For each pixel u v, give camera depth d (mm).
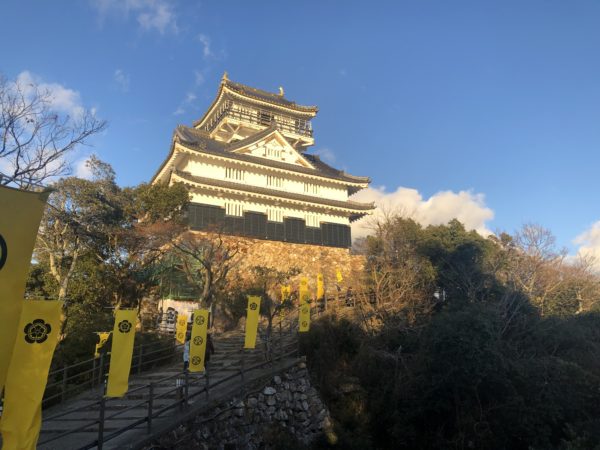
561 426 18844
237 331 26781
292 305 26266
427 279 28406
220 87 49500
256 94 52906
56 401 14805
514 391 18266
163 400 14125
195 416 12734
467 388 18109
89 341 19812
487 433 17828
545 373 19609
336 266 39094
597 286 36156
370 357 21016
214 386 14961
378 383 20516
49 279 28359
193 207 34562
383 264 27547
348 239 41812
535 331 25234
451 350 18016
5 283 5730
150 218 29844
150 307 30750
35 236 6062
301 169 41062
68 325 24547
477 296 29016
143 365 18484
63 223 28562
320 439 17406
